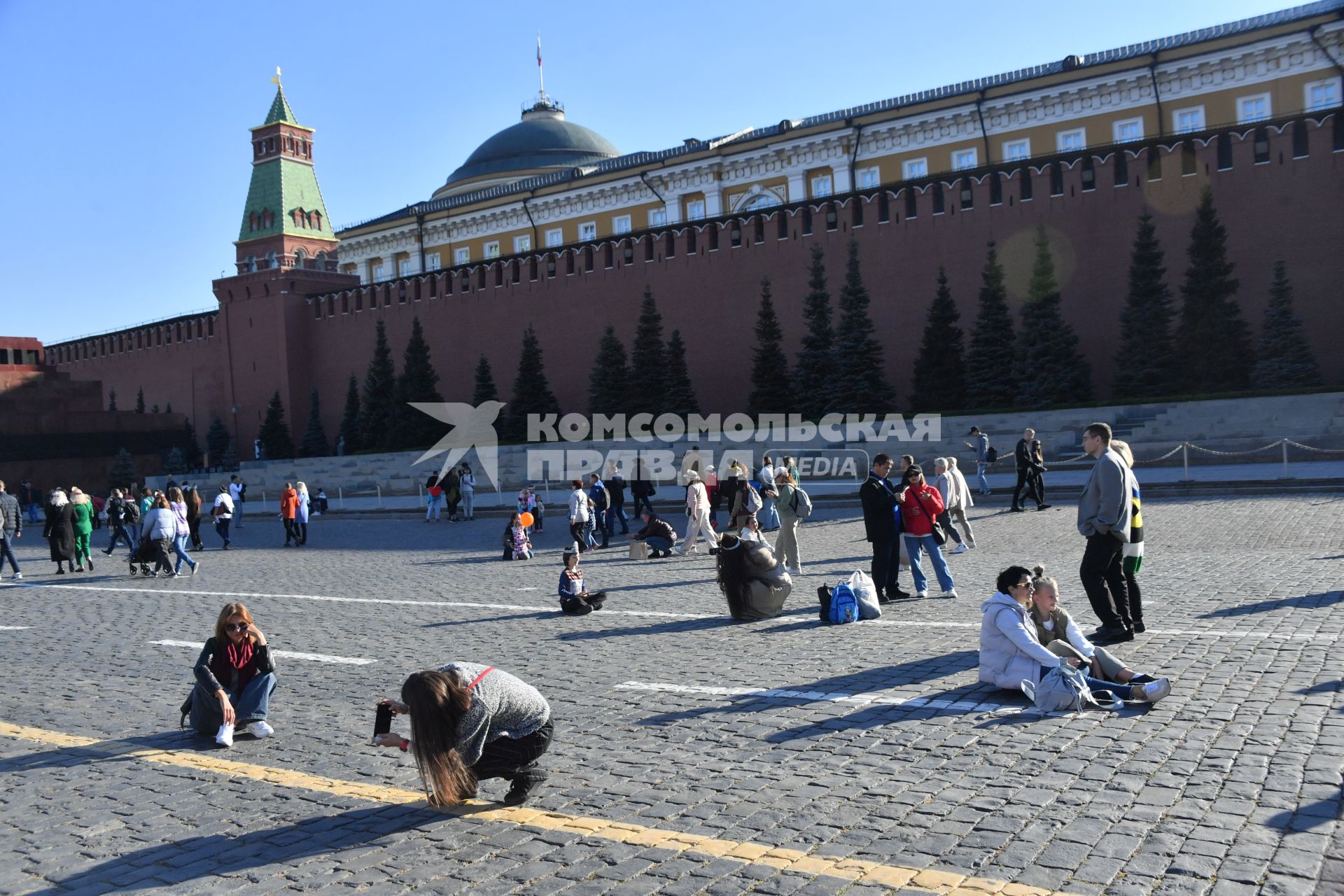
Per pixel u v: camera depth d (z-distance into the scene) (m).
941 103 39.41
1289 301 28.03
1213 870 4.25
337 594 14.49
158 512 17.91
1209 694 6.76
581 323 41.25
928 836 4.76
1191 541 14.11
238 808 5.68
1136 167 30.84
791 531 13.78
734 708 7.18
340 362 49.38
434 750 5.06
